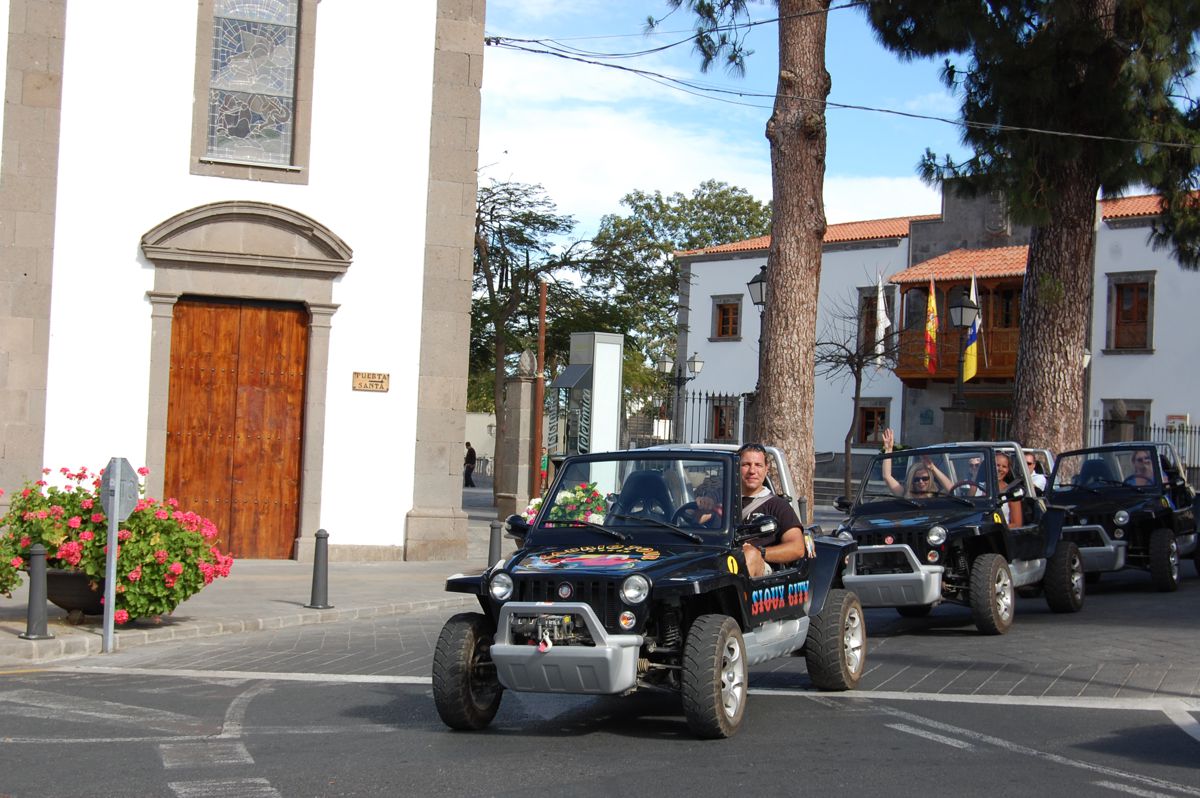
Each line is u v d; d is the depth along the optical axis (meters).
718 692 7.57
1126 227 40.09
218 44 18.55
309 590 15.63
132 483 11.67
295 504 18.84
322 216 18.83
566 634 7.46
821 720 8.38
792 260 18.70
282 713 8.66
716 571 7.82
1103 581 18.31
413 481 19.14
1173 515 17.22
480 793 6.41
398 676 10.34
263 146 18.73
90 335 17.78
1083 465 18.11
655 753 7.38
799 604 9.12
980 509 12.98
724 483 8.56
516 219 37.47
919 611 14.41
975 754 7.36
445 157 19.33
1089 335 40.47
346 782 6.64
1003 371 42.06
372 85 19.08
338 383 18.86
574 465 9.02
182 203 18.22
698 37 19.91
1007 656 11.14
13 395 17.39
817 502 41.69
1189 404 38.62
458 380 19.34
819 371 47.19
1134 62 20.84
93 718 8.38
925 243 45.16
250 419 18.67
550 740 7.78
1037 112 22.27
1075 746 7.58
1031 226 21.94
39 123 17.62
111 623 11.56
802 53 18.77
